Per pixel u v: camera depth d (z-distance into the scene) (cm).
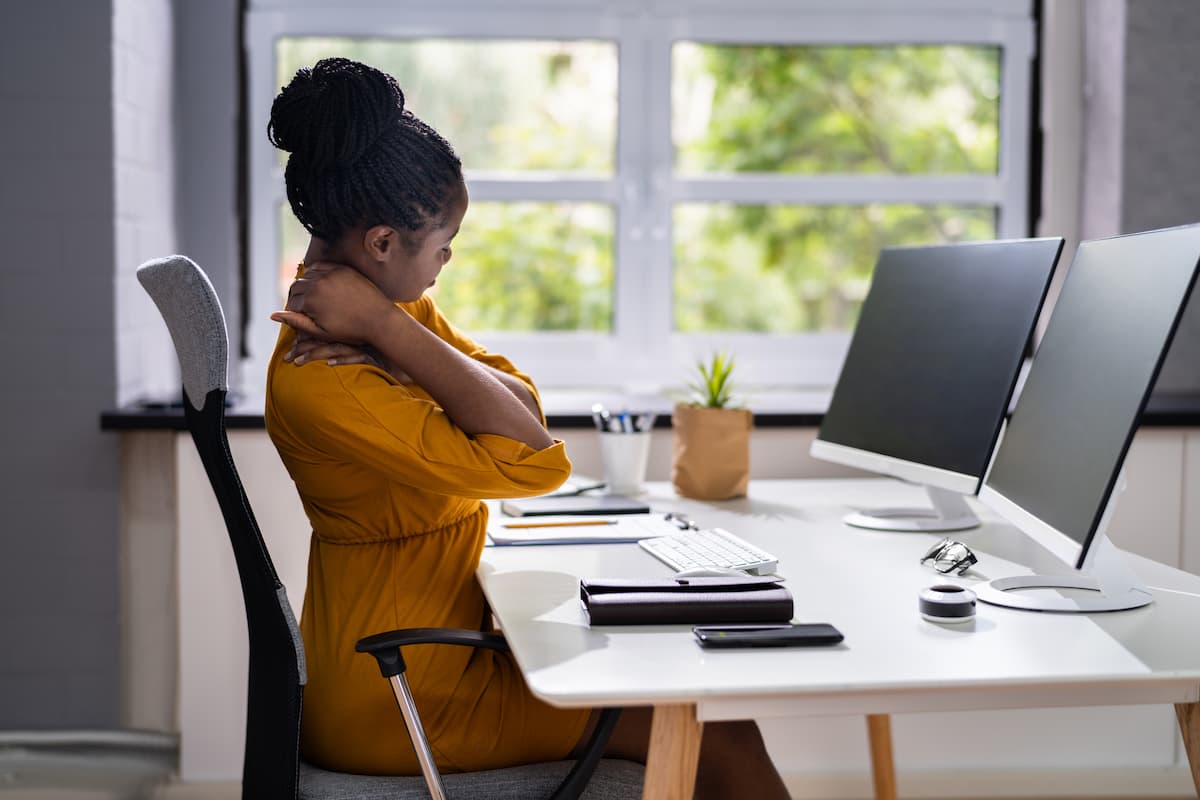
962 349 188
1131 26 281
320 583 161
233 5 292
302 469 156
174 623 271
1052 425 152
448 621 159
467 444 151
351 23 294
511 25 296
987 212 307
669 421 260
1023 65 304
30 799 259
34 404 259
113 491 262
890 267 217
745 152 304
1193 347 283
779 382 306
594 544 186
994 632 137
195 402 139
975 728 267
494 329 304
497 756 153
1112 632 136
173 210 291
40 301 257
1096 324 148
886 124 306
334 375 149
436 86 298
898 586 158
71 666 266
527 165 301
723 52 303
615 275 304
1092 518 131
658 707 123
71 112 254
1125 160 284
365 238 151
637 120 300
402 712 139
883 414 205
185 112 294
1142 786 269
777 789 154
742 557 166
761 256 306
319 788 146
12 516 262
